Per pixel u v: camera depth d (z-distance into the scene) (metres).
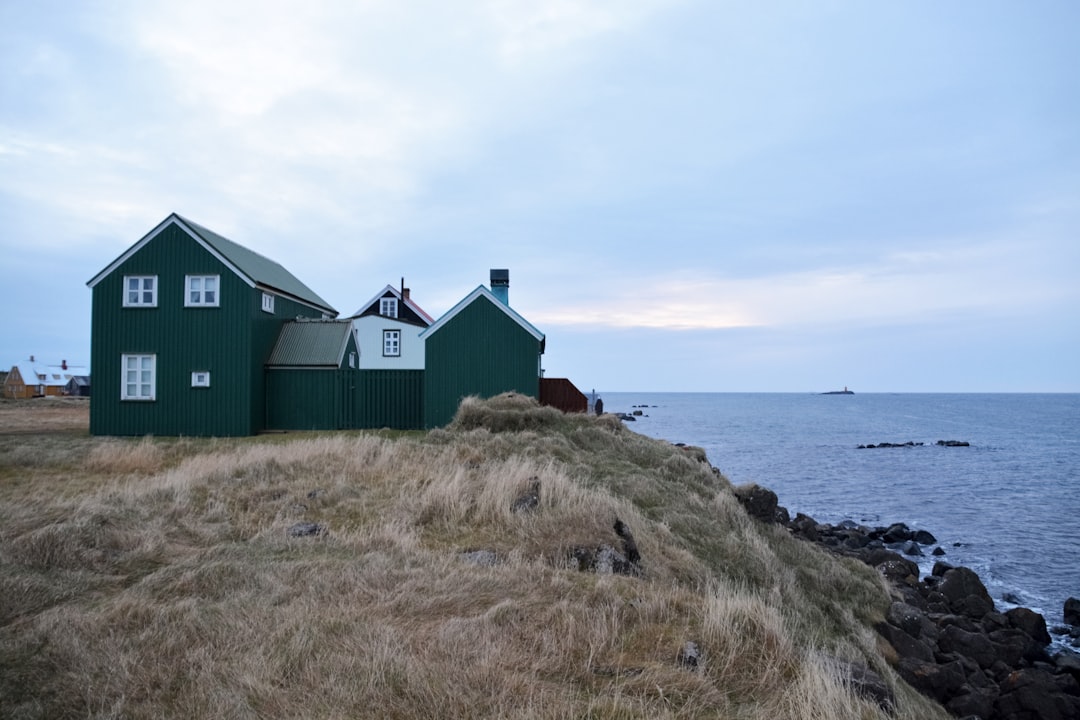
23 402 52.62
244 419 24.20
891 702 6.61
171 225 24.70
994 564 24.97
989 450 67.19
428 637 6.12
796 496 39.41
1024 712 11.41
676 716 5.04
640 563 9.63
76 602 7.22
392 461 14.76
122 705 4.94
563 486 12.24
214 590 7.56
